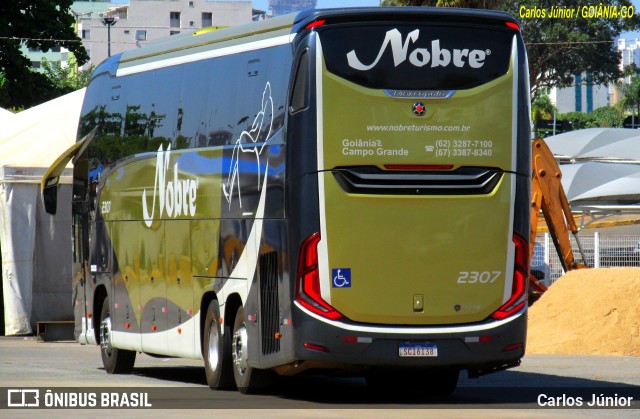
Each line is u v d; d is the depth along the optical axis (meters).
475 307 20.94
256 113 22.17
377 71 20.55
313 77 20.41
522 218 21.23
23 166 43.59
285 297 20.64
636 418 19.25
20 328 43.78
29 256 43.75
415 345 20.59
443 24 20.84
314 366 20.52
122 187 28.91
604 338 37.12
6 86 79.94
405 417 18.66
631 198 89.62
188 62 25.50
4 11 80.19
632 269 39.03
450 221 20.73
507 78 21.03
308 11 21.06
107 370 29.81
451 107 20.72
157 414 18.86
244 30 23.33
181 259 25.41
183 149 25.34
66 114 46.94
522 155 21.20
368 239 20.45
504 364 21.33
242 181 22.42
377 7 20.75
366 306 20.47
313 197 20.33
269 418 18.23
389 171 20.52
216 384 23.64
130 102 28.69
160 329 26.64
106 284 29.98
